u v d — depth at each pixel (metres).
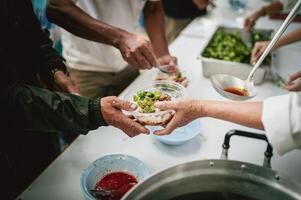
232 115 0.99
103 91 1.97
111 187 1.06
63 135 1.67
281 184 0.86
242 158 1.22
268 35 1.93
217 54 1.72
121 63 1.93
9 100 1.01
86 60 1.86
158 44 1.80
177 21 2.82
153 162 1.20
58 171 1.17
